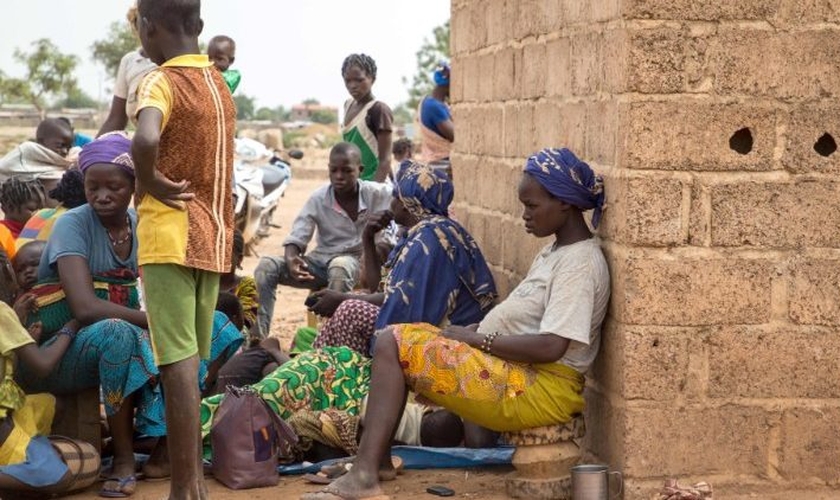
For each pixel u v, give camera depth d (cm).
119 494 551
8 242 684
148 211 484
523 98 678
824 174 522
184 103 482
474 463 598
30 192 775
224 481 571
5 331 535
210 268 493
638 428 521
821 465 531
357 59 1081
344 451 609
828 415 529
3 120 4888
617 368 529
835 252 525
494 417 532
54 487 536
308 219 890
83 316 556
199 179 492
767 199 521
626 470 523
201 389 627
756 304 523
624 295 519
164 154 484
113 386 552
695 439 525
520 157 686
